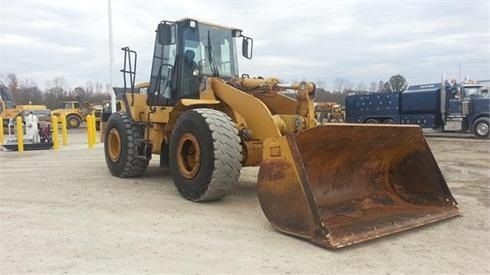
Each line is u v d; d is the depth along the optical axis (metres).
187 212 6.04
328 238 4.54
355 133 5.29
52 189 7.69
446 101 22.84
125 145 8.62
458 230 5.28
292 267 4.10
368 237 4.75
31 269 3.99
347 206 5.63
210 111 6.48
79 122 34.97
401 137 5.76
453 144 18.47
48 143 15.91
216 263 4.18
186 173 6.61
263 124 6.23
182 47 7.67
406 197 6.12
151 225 5.42
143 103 8.63
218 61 7.91
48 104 58.34
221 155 6.11
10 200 6.80
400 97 24.69
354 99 26.75
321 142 5.21
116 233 5.07
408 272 4.02
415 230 5.27
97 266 4.07
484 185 8.37
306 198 4.76
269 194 5.12
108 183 8.30
